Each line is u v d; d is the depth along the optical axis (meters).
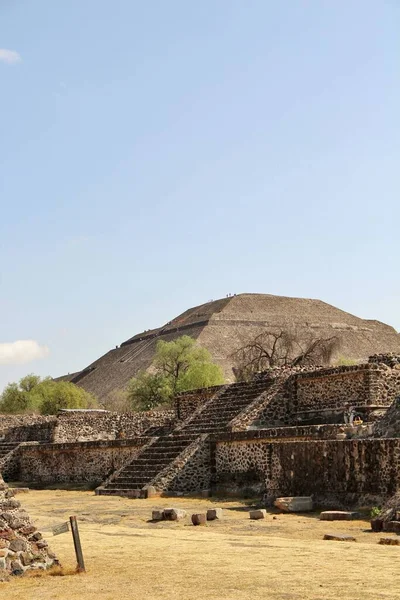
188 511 30.75
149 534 23.55
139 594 14.35
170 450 41.09
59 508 34.03
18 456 54.09
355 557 17.56
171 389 93.12
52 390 101.19
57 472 50.09
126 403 101.56
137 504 34.66
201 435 40.00
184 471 38.81
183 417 53.25
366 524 24.25
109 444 45.84
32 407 100.25
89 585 15.27
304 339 193.75
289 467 30.38
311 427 33.84
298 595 13.79
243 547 19.89
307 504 28.56
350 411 38.69
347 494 27.86
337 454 28.42
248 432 37.00
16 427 63.97
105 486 40.94
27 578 16.09
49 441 59.03
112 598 14.12
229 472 38.06
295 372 45.91
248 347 92.25
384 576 15.19
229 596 13.87
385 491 26.58
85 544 20.97
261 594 13.94
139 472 40.59
